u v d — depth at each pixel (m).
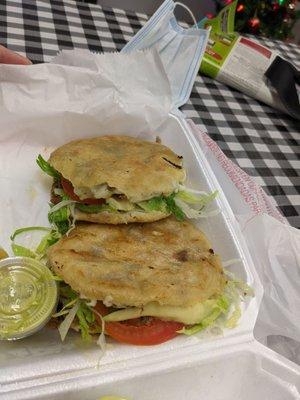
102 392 0.20
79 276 0.22
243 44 0.48
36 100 0.30
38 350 0.21
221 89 0.46
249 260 0.26
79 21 0.47
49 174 0.30
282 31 0.66
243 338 0.22
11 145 0.32
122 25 0.49
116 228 0.27
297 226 0.34
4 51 0.32
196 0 0.76
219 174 0.33
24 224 0.29
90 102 0.32
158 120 0.34
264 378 0.22
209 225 0.29
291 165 0.40
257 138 0.41
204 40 0.36
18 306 0.21
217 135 0.40
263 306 0.26
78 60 0.32
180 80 0.37
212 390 0.22
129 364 0.20
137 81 0.33
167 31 0.35
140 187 0.27
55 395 0.19
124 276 0.22
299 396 0.21
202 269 0.24
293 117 0.45
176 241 0.26
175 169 0.29
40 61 0.39
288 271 0.27
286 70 0.45
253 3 0.61
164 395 0.22
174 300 0.22
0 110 0.30
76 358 0.20
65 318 0.22
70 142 0.31
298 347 0.26
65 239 0.25
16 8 0.45
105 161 0.28
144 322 0.22
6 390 0.18
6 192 0.30
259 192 0.33
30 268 0.23
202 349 0.21
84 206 0.28
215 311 0.23
